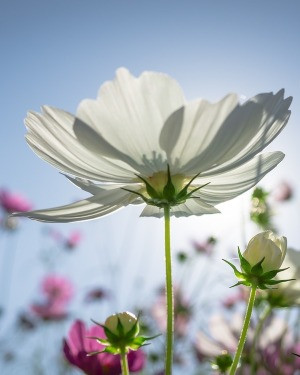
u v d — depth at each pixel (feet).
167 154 0.69
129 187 0.75
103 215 0.78
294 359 1.17
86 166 0.73
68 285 2.92
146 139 0.68
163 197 0.72
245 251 0.74
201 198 0.78
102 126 0.67
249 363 1.15
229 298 2.03
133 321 0.73
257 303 1.22
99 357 0.92
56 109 0.69
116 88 0.66
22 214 0.74
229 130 0.66
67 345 0.93
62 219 0.76
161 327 2.28
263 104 0.66
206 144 0.68
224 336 1.21
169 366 0.64
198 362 1.56
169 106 0.66
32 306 2.89
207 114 0.66
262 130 0.68
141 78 0.66
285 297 0.95
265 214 1.36
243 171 0.76
